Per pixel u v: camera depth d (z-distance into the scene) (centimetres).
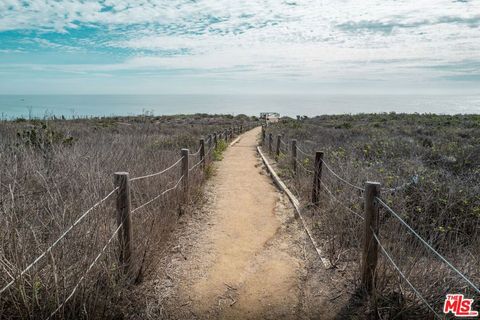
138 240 353
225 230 492
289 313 298
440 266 327
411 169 610
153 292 319
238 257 404
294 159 825
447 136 1387
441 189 502
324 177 593
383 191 479
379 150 893
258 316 295
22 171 514
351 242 399
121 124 2228
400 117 2831
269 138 1366
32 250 282
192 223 513
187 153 573
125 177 303
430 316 271
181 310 299
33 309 234
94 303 255
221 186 771
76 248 283
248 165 1080
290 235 471
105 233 315
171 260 386
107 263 300
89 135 1175
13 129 949
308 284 340
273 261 393
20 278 230
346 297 314
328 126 2208
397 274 302
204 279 351
